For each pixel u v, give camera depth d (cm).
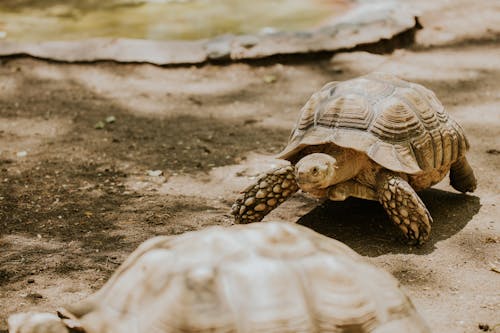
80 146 369
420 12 482
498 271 278
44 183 338
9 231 305
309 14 507
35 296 272
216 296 213
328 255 219
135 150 365
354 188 291
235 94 417
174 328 213
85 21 516
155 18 518
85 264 286
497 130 365
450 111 385
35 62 443
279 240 219
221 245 219
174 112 401
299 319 213
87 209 318
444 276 276
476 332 255
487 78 416
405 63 436
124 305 219
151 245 226
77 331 219
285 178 296
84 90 423
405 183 287
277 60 439
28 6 562
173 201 322
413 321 219
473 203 312
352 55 441
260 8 532
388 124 290
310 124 296
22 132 383
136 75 435
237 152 361
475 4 510
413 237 289
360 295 217
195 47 444
